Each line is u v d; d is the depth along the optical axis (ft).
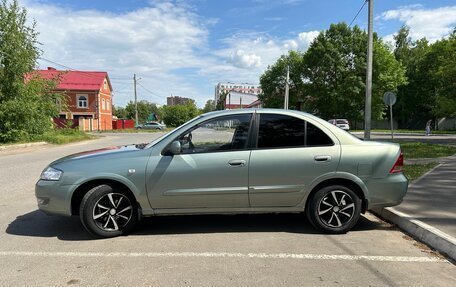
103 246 15.15
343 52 170.09
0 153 57.16
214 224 18.19
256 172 16.10
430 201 21.01
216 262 13.39
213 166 15.99
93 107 184.44
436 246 14.74
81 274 12.35
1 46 69.51
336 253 14.30
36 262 13.41
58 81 88.43
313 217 16.56
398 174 16.70
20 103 70.95
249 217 19.42
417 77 192.34
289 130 16.57
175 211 16.35
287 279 11.98
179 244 15.35
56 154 54.80
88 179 15.80
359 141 16.79
